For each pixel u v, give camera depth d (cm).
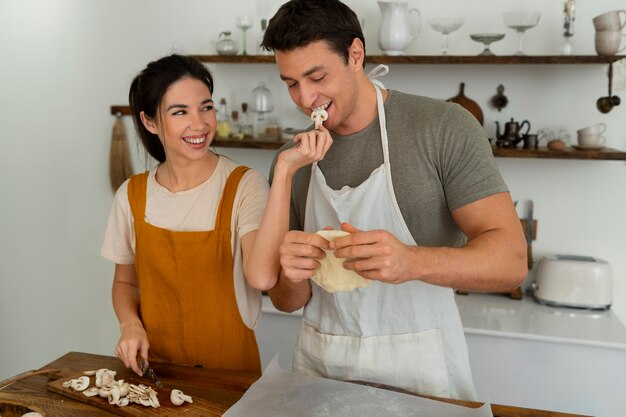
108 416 134
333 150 158
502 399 266
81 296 366
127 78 339
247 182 169
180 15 330
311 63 131
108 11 338
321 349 164
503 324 268
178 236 169
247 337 175
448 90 306
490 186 138
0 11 349
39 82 351
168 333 175
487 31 297
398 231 153
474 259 128
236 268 170
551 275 289
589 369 255
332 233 140
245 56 303
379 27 290
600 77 289
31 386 149
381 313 156
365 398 135
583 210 299
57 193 359
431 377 154
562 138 297
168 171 176
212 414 132
